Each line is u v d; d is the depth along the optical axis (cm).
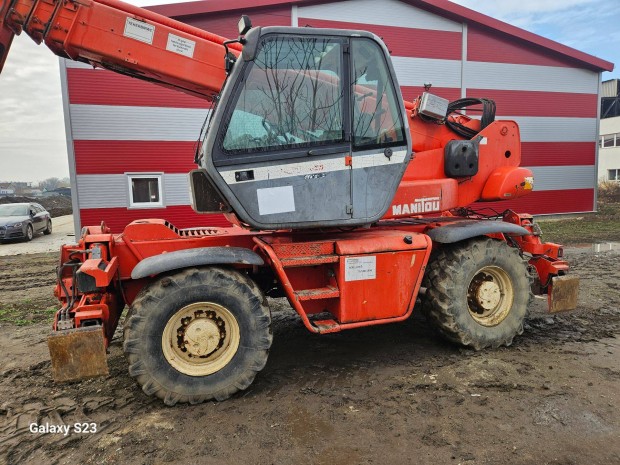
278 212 328
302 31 326
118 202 1185
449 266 389
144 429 284
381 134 354
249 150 319
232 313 318
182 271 313
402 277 367
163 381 305
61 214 3027
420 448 259
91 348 285
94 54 353
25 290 719
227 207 331
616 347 412
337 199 343
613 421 283
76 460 255
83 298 322
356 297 354
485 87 1488
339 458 251
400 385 337
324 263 349
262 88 321
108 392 337
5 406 318
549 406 302
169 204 1226
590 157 1667
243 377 320
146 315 301
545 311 525
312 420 291
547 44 1514
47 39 345
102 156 1160
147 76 384
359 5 1317
